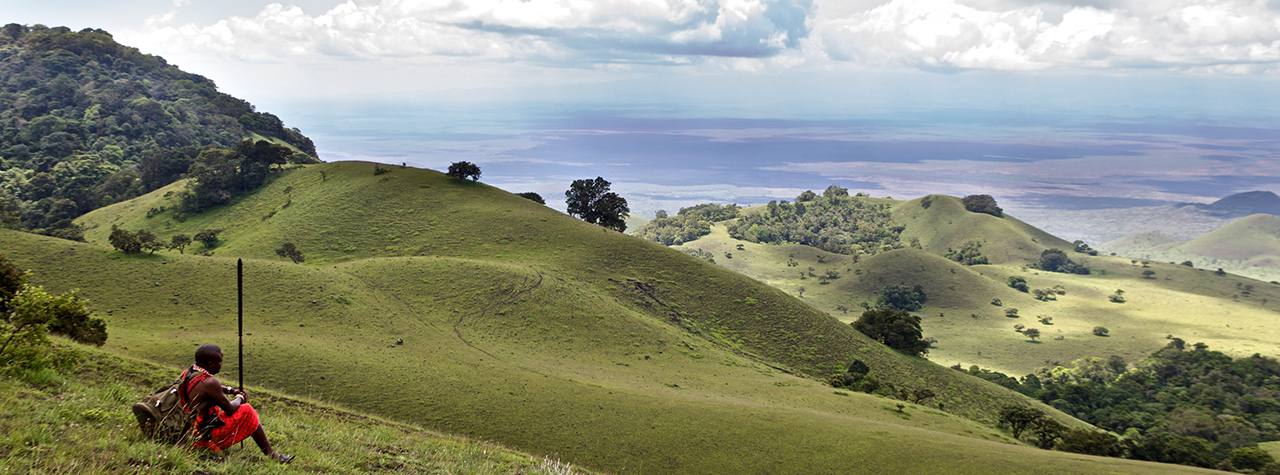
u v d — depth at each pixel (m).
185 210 153.00
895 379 96.44
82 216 166.38
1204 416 111.69
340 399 45.28
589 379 62.47
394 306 78.88
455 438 27.20
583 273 109.56
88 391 12.13
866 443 45.62
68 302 13.41
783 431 47.56
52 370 12.68
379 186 149.75
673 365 77.50
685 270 117.38
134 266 75.25
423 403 46.75
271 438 10.84
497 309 83.88
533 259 114.31
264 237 130.00
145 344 50.62
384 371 51.91
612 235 129.50
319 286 77.50
